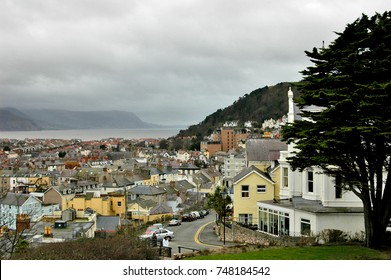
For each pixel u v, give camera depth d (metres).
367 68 23.67
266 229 40.62
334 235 32.59
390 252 25.84
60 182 128.50
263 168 55.28
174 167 171.62
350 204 35.31
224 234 43.91
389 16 25.44
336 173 25.94
